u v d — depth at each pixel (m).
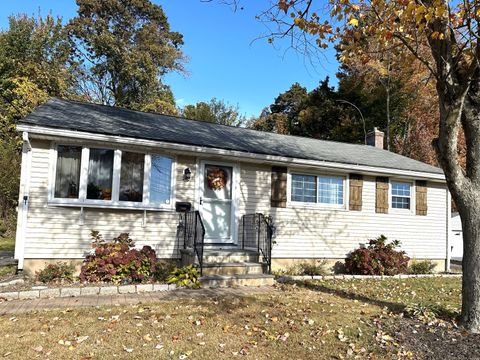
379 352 4.63
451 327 5.55
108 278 7.78
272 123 39.47
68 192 8.30
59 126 7.77
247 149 10.00
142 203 8.91
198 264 8.52
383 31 6.12
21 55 22.50
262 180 10.70
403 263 11.20
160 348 4.46
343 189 11.84
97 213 8.60
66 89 24.02
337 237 11.55
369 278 10.14
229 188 10.30
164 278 8.45
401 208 12.75
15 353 4.17
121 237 8.34
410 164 13.31
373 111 26.95
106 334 4.82
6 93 20.95
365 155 13.55
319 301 7.03
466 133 5.84
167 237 9.31
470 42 5.66
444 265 13.19
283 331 5.24
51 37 23.53
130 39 33.09
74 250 8.32
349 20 5.99
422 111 23.83
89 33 30.33
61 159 8.30
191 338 4.82
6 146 18.48
